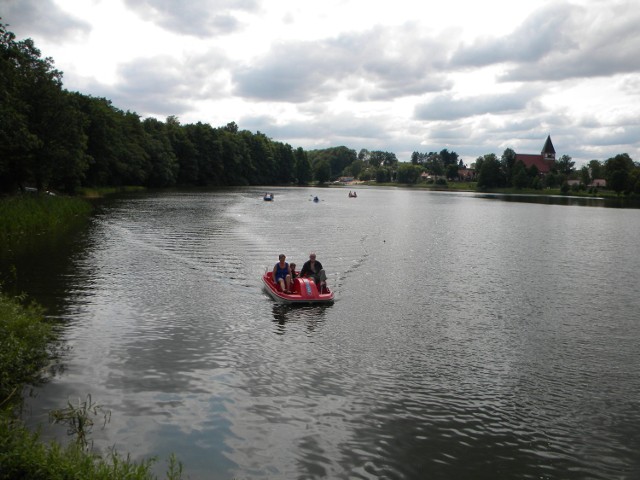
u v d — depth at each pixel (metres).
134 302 14.96
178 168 116.19
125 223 36.22
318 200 80.50
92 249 24.28
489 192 162.25
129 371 9.88
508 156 175.25
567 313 15.35
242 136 157.12
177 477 6.66
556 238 35.62
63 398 8.65
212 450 7.31
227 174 141.25
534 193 150.25
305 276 16.91
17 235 27.56
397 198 104.56
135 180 96.94
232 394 9.07
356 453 7.39
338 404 8.87
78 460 6.31
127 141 89.06
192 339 11.88
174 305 14.81
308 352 11.34
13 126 38.53
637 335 13.30
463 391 9.60
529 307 15.98
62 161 50.09
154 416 8.19
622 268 23.34
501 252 28.12
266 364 10.52
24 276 17.80
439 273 21.36
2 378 8.65
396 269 22.05
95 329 12.31
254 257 23.53
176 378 9.64
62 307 14.12
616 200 115.44
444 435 8.00
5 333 9.93
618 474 7.14
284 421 8.20
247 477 6.73
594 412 8.92
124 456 7.04
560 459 7.46
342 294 17.05
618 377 10.48
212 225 36.78
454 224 45.53
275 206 63.00
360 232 36.00
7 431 6.57
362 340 12.30
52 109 48.75
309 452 7.37
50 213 34.19
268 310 14.65
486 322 14.20
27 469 5.88
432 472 7.02
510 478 6.96
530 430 8.24
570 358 11.52
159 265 20.88
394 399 9.15
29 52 47.53
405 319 14.24
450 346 12.09
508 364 11.05
